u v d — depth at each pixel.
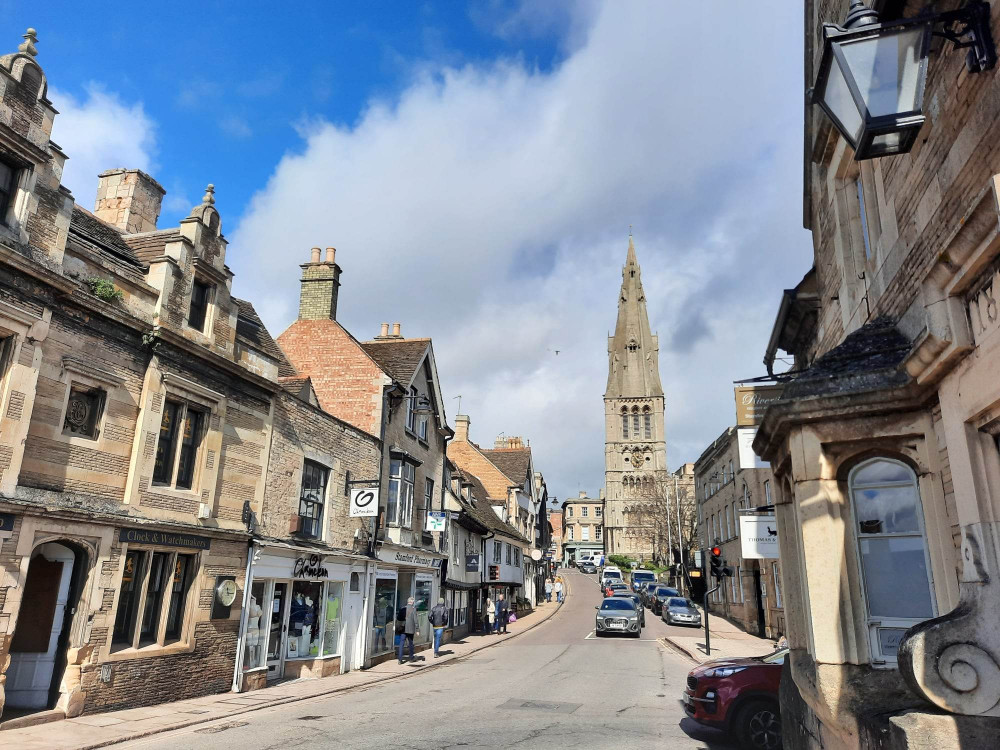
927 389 5.44
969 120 5.02
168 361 12.86
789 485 8.28
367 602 19.92
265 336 19.23
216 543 13.77
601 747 9.54
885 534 6.00
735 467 32.94
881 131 4.15
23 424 9.95
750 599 30.17
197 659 13.18
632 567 84.88
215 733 10.34
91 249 11.69
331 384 22.55
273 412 16.00
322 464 18.05
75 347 11.05
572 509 124.44
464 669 19.34
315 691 14.76
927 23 4.32
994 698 3.99
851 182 9.10
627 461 106.25
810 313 11.72
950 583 5.29
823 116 8.98
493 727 10.88
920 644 4.22
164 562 12.76
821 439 6.26
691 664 20.44
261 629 15.34
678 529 56.25
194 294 14.05
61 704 10.51
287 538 16.25
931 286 4.80
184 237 13.61
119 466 11.77
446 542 27.92
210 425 13.83
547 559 62.06
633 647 25.44
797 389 6.45
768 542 14.91
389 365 25.05
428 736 10.13
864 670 5.80
